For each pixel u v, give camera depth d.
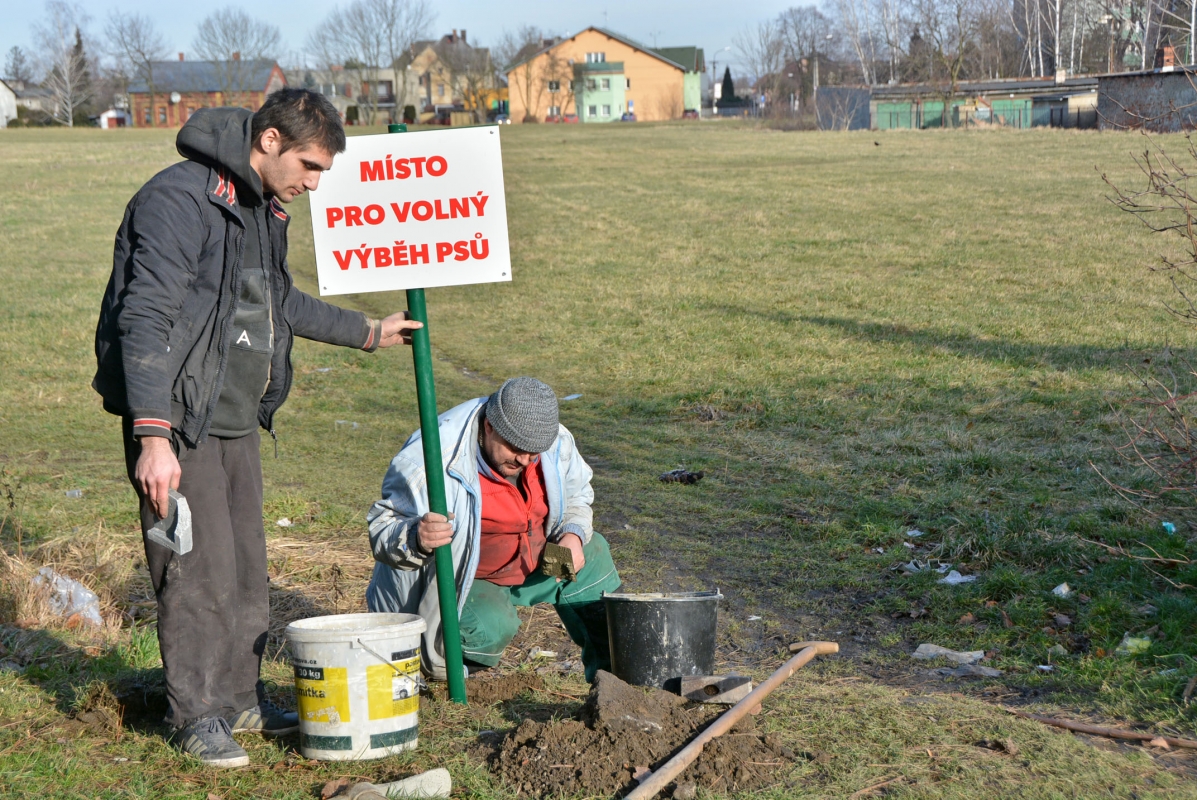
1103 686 3.92
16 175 31.06
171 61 102.62
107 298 2.96
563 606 4.03
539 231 21.41
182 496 2.90
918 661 4.40
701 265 17.33
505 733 3.34
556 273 17.38
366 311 15.58
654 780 2.85
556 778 2.97
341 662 3.08
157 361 2.80
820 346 11.70
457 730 3.39
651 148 39.03
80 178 30.45
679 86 99.19
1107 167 25.75
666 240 19.77
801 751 3.25
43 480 7.35
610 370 11.31
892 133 42.12
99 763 3.12
